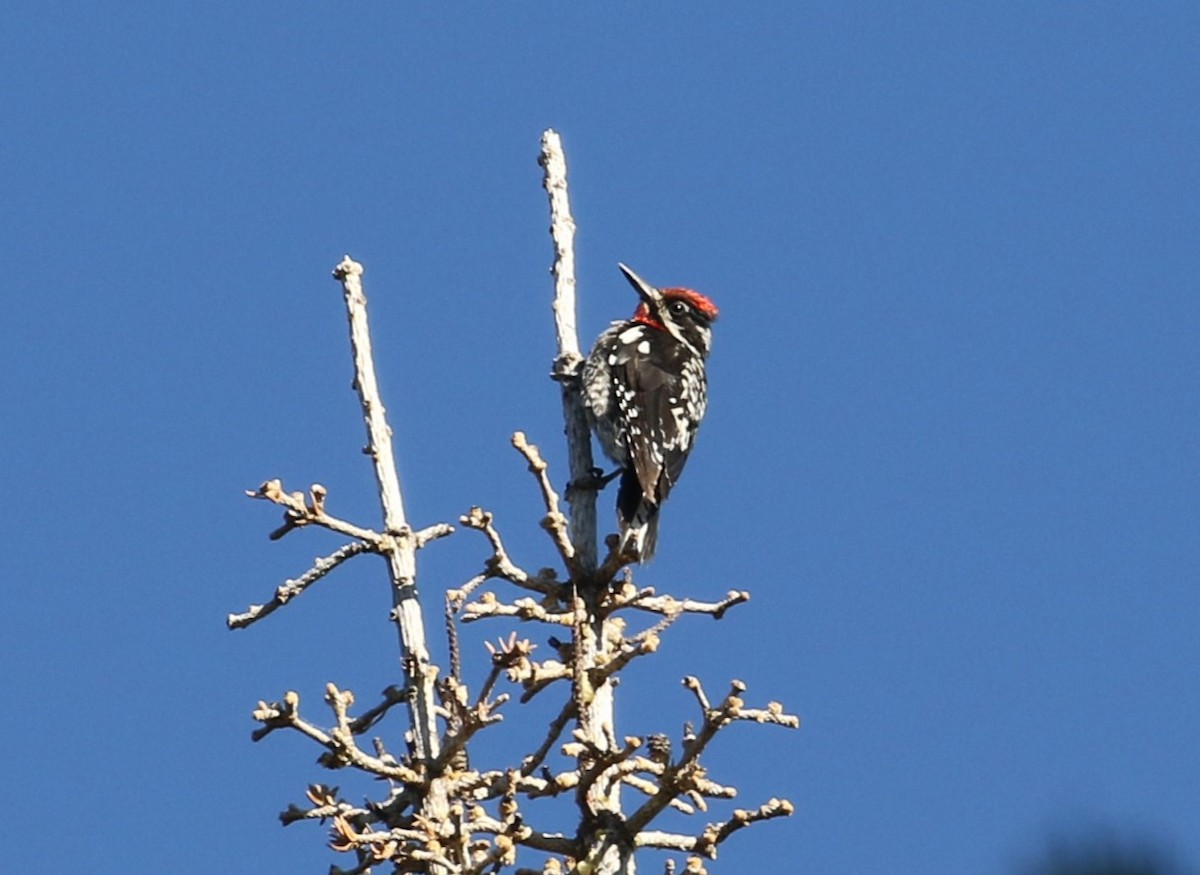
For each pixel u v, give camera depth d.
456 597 11.51
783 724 11.14
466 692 11.19
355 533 11.84
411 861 11.01
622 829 11.38
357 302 12.27
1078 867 7.18
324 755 11.09
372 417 12.09
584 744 11.09
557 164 13.98
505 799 11.04
